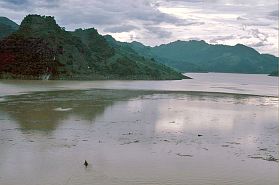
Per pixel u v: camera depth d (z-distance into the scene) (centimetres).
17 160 2916
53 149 3269
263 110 6431
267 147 3597
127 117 5141
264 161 3091
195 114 5634
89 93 8731
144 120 4922
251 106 7000
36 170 2695
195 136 3994
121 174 2666
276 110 6494
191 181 2564
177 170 2791
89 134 3938
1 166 2759
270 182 2591
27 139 3619
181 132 4191
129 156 3122
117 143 3569
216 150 3416
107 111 5678
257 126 4738
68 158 3009
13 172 2642
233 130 4406
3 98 7181
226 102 7600
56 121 4656
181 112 5812
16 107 5884
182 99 7975
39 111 5494
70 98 7444
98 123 4609
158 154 3216
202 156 3194
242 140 3875
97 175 2628
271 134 4250
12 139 3603
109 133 4016
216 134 4141
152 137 3881
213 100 7938
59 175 2608
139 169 2786
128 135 3941
